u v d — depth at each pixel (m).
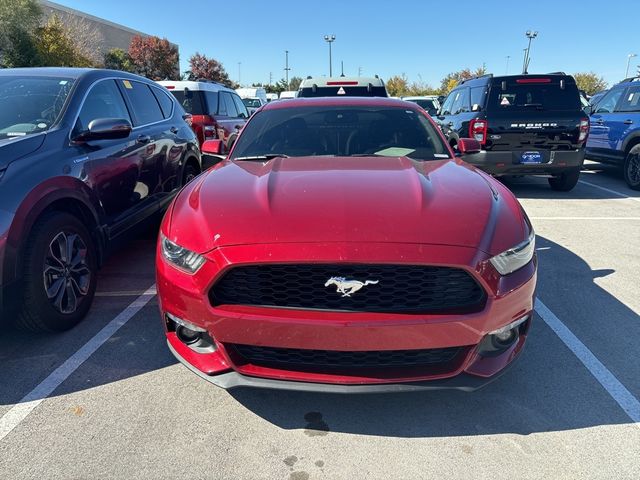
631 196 8.00
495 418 2.41
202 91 8.75
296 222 2.24
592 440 2.25
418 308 2.12
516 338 2.35
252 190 2.62
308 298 2.13
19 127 3.39
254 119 3.98
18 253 2.76
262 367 2.23
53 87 3.77
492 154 7.39
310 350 2.18
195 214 2.45
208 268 2.19
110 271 4.46
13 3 27.70
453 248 2.13
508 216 2.46
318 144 3.63
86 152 3.51
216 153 4.12
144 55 45.06
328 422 2.39
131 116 4.50
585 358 2.95
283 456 2.16
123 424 2.36
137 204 4.30
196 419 2.40
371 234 2.16
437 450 2.20
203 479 2.03
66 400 2.54
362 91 9.45
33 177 2.94
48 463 2.10
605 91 10.62
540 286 4.07
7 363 2.88
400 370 2.19
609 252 4.99
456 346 2.14
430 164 3.25
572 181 7.95
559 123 7.24
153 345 3.11
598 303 3.74
